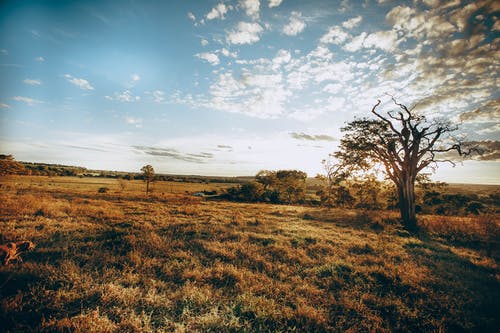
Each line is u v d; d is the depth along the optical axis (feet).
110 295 14.89
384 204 111.34
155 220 45.29
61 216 42.24
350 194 122.31
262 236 36.11
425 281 20.85
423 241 43.06
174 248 27.45
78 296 14.65
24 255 21.03
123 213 53.52
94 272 18.65
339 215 75.25
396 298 17.67
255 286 18.22
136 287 16.22
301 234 40.19
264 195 173.99
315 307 15.94
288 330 13.41
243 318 13.98
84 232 31.40
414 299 17.67
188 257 24.12
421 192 106.42
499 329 14.61
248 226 46.21
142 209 63.36
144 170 183.21
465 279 22.50
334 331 13.53
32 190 98.53
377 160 70.33
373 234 45.52
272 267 23.63
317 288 19.17
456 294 18.84
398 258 29.17
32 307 13.43
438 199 127.03
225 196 178.50
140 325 12.65
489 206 105.81
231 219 52.70
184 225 41.83
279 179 185.16
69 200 73.72
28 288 15.28
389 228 50.93
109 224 38.09
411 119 66.54
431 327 14.55
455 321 14.96
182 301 15.37
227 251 27.09
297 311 15.02
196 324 13.09
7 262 18.16
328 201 129.59
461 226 49.42
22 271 17.06
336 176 81.46
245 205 107.55
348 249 32.22
